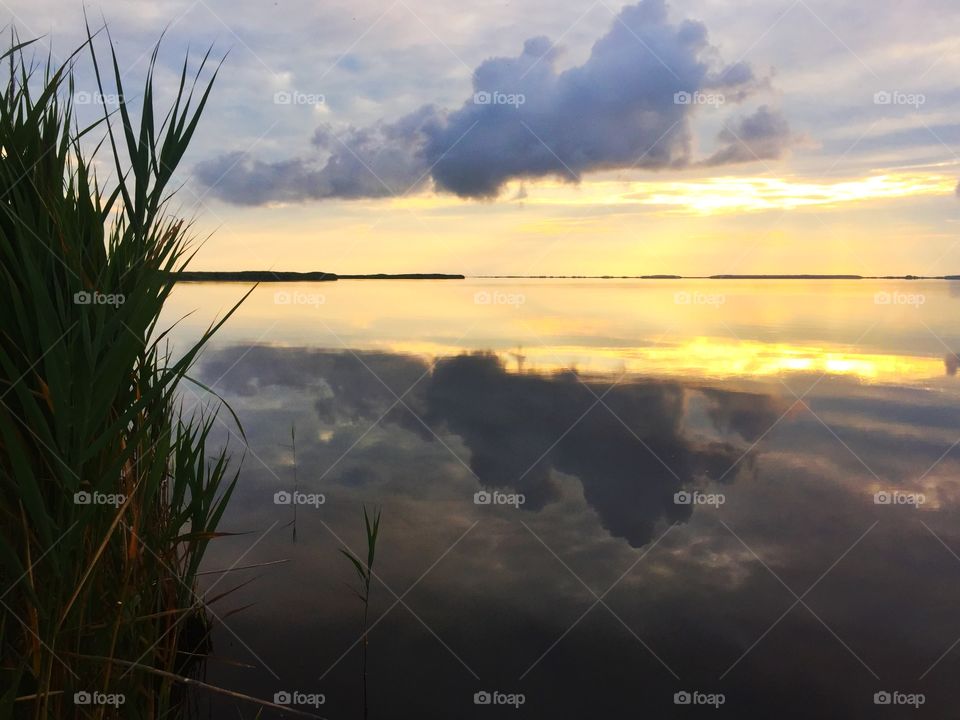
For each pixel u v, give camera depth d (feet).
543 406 18.78
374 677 6.66
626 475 12.90
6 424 3.46
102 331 3.80
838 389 20.94
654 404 18.97
